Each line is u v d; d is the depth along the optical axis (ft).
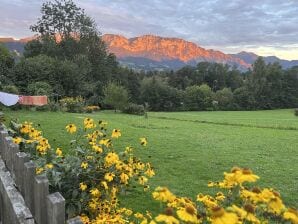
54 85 179.01
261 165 47.91
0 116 45.16
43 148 22.97
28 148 23.44
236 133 91.25
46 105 131.64
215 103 326.03
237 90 350.23
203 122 134.62
